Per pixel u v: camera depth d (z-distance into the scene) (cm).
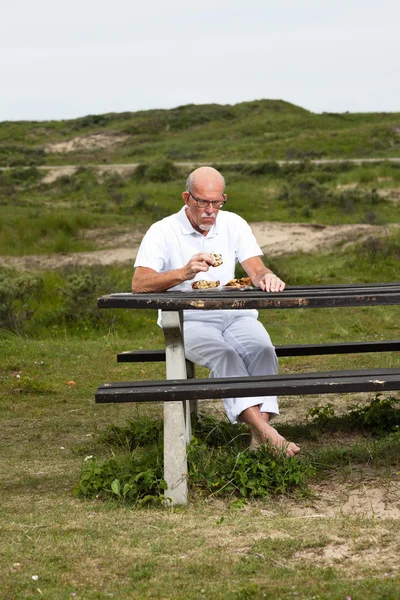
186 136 6194
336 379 344
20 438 497
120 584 273
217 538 312
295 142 4675
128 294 386
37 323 1070
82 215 2156
